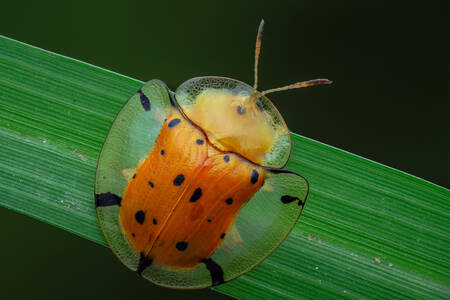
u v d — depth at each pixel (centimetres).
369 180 12
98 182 12
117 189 12
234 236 12
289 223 12
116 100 12
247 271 12
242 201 12
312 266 12
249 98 12
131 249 12
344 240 12
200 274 12
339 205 12
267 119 12
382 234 12
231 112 12
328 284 12
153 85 12
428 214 12
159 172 12
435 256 12
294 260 12
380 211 12
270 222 12
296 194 12
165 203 12
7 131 12
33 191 12
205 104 12
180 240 12
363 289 12
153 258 12
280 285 12
